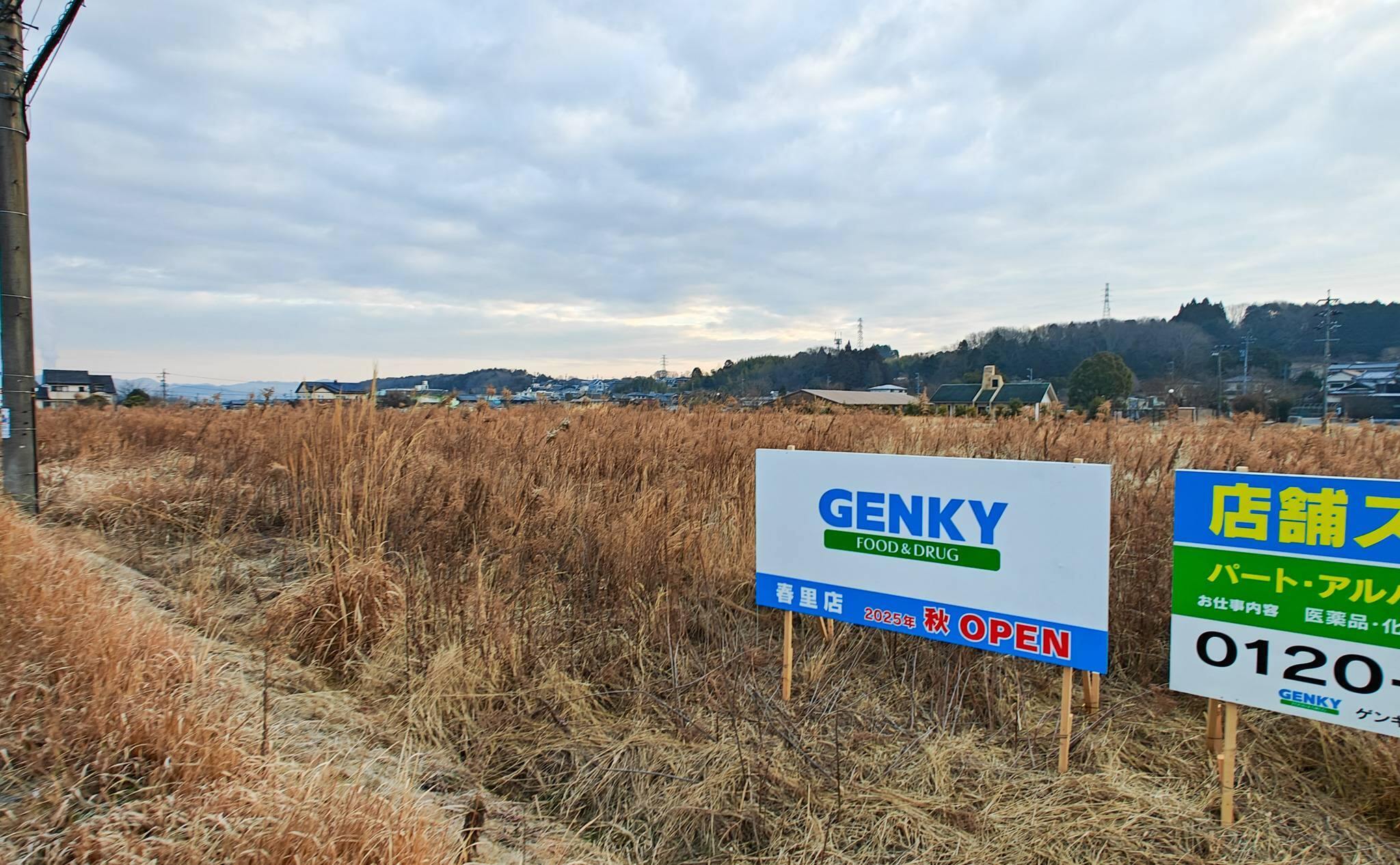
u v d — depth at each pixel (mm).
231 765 3016
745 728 3906
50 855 2467
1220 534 2980
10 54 8258
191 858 2398
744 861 3064
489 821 3258
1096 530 3111
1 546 4680
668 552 5633
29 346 8352
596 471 7969
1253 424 10930
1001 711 3945
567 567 5668
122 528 7824
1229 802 3016
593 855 3117
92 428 14172
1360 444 8680
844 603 3891
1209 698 3121
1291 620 2828
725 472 7688
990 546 3406
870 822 3166
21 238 8328
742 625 5184
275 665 4578
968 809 3195
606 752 3768
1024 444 8570
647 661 4664
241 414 11570
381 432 6891
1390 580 2623
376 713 4141
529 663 4453
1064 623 3213
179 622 5109
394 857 2467
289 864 2398
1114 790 3234
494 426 10570
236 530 7570
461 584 5145
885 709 4082
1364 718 2693
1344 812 3205
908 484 3631
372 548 5598
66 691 3275
